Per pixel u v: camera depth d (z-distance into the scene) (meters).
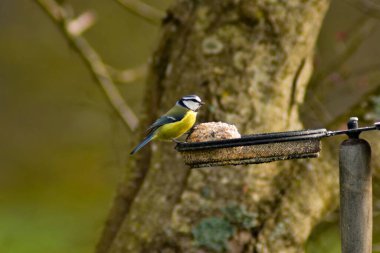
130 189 10.12
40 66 26.77
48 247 17.64
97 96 23.69
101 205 22.66
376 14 12.45
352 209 5.42
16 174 25.47
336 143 9.97
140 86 18.47
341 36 12.89
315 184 9.57
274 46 9.52
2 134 26.33
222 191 9.20
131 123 12.63
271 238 9.26
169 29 9.88
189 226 9.20
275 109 9.47
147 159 10.03
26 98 26.72
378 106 10.09
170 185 9.45
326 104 12.09
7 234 18.33
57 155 25.98
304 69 9.88
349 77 12.34
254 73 9.44
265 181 9.27
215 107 9.33
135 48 24.92
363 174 5.40
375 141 9.96
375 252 11.42
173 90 9.66
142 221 9.51
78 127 26.72
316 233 11.38
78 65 26.67
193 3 9.74
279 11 9.50
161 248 9.26
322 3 9.79
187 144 5.70
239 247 9.14
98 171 15.45
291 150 5.62
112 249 9.69
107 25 24.86
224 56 9.47
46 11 12.68
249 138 5.55
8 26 26.92
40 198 23.33
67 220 20.14
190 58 9.59
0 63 26.69
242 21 9.50
